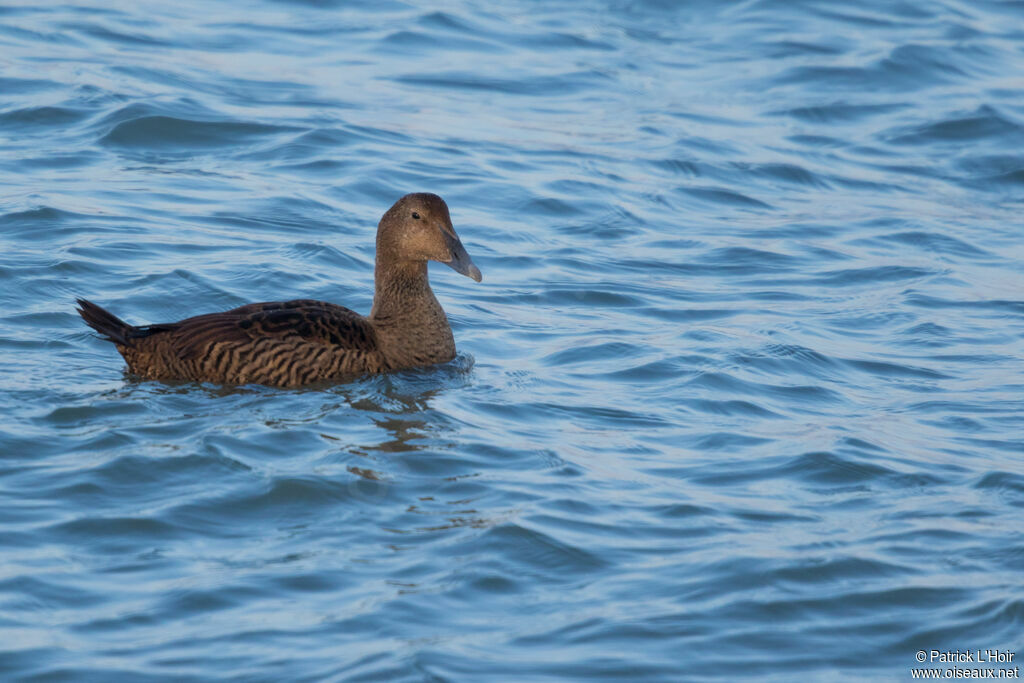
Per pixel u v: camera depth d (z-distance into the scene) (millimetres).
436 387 13383
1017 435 12633
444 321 14281
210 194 19219
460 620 8883
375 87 24891
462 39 28031
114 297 15172
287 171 20500
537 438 12102
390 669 8211
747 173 22359
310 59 26172
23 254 16062
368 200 19672
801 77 27109
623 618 8969
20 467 10781
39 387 12539
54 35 25719
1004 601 9266
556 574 9562
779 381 14055
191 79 24031
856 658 8664
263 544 9812
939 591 9438
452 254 13938
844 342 15492
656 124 24219
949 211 21281
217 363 12875
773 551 9938
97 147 20750
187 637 8523
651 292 17109
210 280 15812
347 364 13367
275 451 11344
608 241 19062
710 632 8867
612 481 11195
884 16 31344
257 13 28812
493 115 24094
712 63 27875
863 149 24000
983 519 10625
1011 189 22625
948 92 26672
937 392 13922
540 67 26828
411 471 11141
